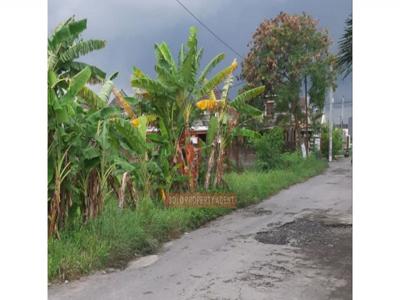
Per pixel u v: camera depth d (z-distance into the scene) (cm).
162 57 1087
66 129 683
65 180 683
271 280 572
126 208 877
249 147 2025
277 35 2283
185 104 1078
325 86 2380
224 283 562
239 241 805
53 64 757
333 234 852
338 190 1568
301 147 2606
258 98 2383
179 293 527
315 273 601
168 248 755
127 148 866
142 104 1086
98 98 815
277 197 1403
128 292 530
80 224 720
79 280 573
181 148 1098
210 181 1212
